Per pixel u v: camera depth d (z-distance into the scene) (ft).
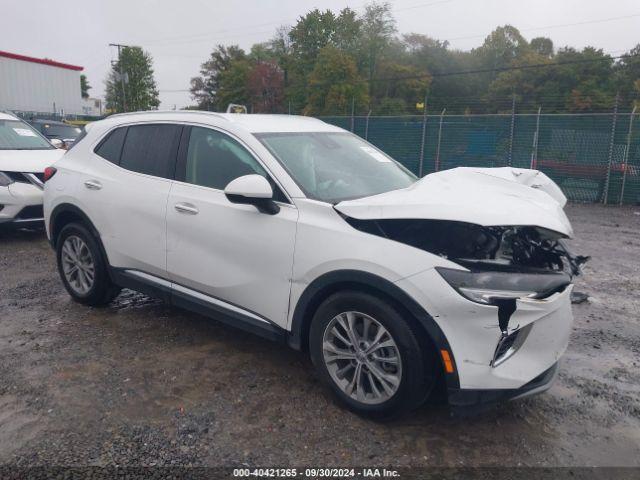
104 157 16.26
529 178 15.10
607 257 26.68
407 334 10.30
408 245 10.51
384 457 10.05
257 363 13.58
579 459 10.15
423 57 232.12
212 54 299.38
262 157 12.75
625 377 13.47
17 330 15.38
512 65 188.65
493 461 10.02
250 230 12.43
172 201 14.02
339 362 11.58
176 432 10.62
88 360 13.56
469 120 58.75
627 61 173.37
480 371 9.95
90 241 16.22
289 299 11.93
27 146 29.30
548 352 10.76
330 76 164.04
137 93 208.33
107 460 9.77
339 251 11.02
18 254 24.14
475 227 11.78
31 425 10.75
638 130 49.47
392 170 14.84
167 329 15.61
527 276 10.41
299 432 10.73
